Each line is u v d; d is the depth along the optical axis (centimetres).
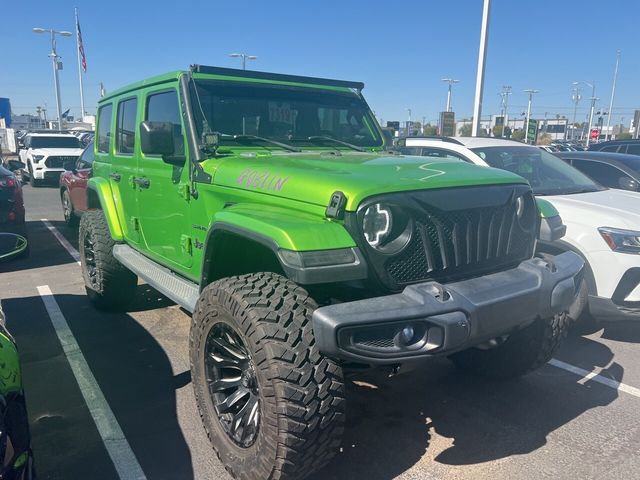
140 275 441
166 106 421
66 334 512
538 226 349
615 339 517
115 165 526
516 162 650
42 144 2047
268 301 268
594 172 764
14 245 290
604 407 386
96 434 346
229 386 303
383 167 318
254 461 270
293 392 249
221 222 301
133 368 440
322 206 276
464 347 269
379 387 415
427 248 280
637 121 3700
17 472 218
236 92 411
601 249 473
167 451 329
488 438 347
